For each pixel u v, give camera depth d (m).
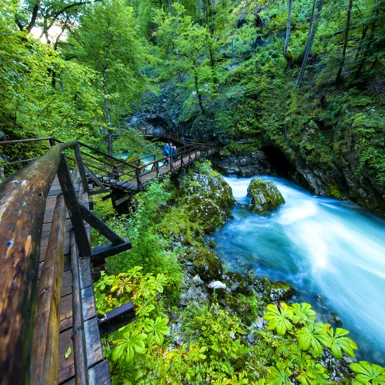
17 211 0.52
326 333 1.46
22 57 4.68
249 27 17.91
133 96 13.20
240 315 4.06
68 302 1.71
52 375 0.58
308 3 15.04
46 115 7.34
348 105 8.52
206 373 2.44
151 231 4.56
